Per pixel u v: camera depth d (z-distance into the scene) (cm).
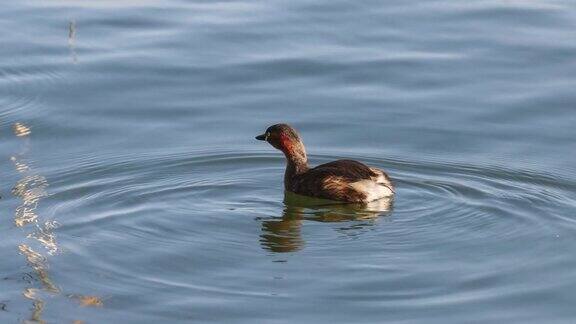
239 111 1827
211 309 1233
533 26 2092
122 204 1505
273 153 1683
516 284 1288
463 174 1614
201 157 1669
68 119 1795
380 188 1521
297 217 1473
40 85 1912
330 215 1481
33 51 2027
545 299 1260
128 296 1260
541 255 1352
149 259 1343
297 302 1247
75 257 1348
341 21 2125
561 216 1454
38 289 1277
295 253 1356
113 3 2222
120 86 1903
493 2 2198
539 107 1820
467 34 2067
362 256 1348
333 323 1205
